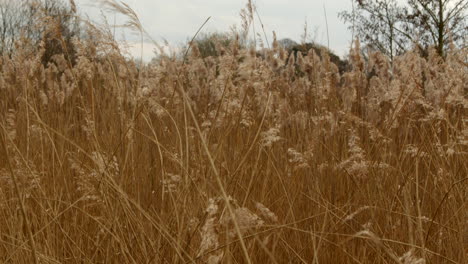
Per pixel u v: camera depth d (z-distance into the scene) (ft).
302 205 10.48
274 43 18.17
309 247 9.02
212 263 6.11
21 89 17.44
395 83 12.17
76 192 10.53
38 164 11.59
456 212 8.80
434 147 11.37
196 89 17.70
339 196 10.66
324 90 14.78
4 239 9.57
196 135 10.77
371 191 10.11
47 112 14.96
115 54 9.33
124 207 8.03
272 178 10.85
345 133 12.52
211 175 8.29
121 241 7.88
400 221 9.30
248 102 10.82
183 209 7.74
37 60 11.46
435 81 15.42
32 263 8.21
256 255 8.54
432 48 16.11
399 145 12.21
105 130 11.05
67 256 9.47
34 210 10.28
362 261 8.36
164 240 8.09
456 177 10.38
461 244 8.13
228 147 10.38
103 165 8.39
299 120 14.37
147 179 10.43
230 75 10.16
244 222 6.29
